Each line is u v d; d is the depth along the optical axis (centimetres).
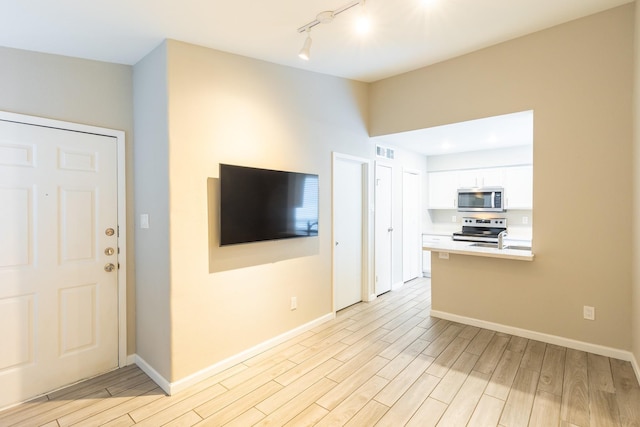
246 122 282
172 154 235
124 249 274
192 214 246
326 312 369
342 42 286
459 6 240
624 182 269
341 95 387
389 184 494
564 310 300
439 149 539
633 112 261
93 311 259
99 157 260
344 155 391
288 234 313
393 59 339
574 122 288
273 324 307
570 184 292
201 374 249
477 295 354
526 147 507
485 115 334
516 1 242
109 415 209
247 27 234
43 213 235
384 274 486
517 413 207
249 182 276
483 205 537
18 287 224
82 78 253
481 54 335
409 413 209
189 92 245
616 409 209
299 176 325
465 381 245
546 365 266
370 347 305
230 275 270
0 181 217
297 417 206
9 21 200
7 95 221
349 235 423
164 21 214
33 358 230
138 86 270
